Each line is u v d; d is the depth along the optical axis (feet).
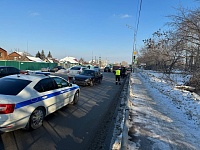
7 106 14.67
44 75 21.61
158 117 22.41
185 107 28.32
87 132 17.70
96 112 24.80
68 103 26.21
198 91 49.32
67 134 17.01
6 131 14.92
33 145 14.57
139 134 16.76
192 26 43.98
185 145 15.16
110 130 18.29
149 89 48.14
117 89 49.80
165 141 15.65
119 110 26.17
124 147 11.19
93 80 53.47
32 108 16.94
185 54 49.65
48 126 18.61
